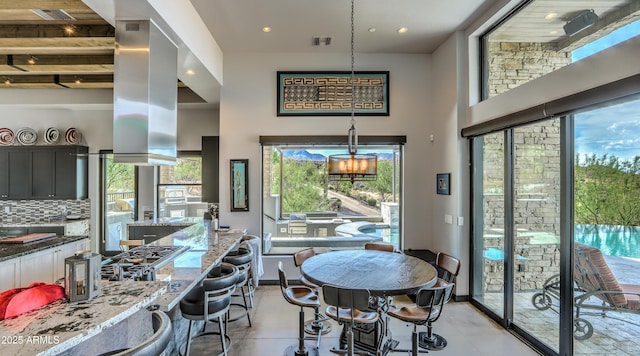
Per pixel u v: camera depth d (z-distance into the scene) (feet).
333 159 10.88
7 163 19.20
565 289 8.89
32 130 19.81
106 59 13.69
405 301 14.11
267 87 16.25
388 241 16.93
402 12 12.32
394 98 16.40
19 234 18.48
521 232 10.91
